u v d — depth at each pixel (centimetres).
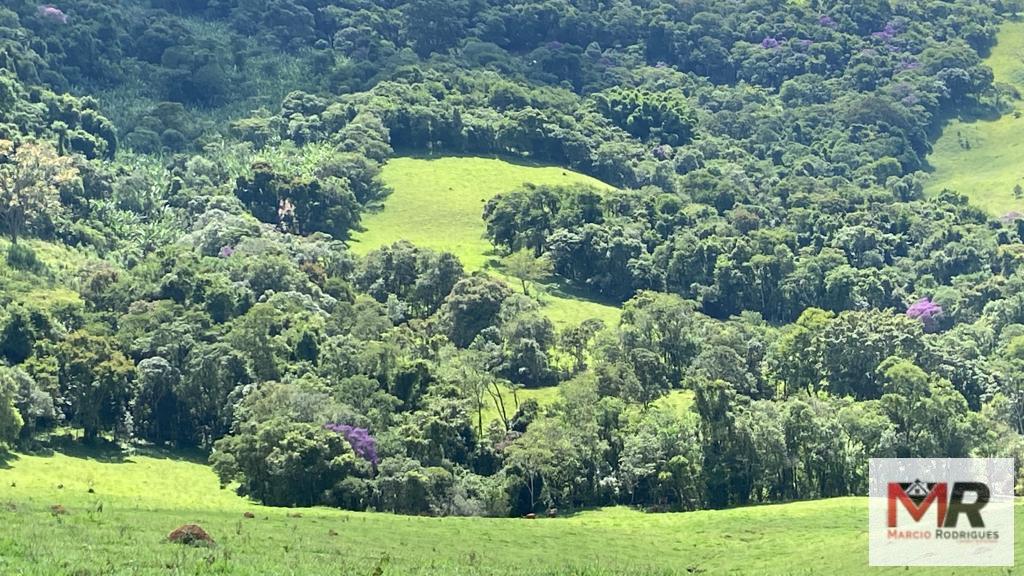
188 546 9288
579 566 10781
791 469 18975
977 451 19562
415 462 17288
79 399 19100
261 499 16725
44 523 9769
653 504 18600
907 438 19638
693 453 18662
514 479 17888
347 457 16888
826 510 16075
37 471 16862
